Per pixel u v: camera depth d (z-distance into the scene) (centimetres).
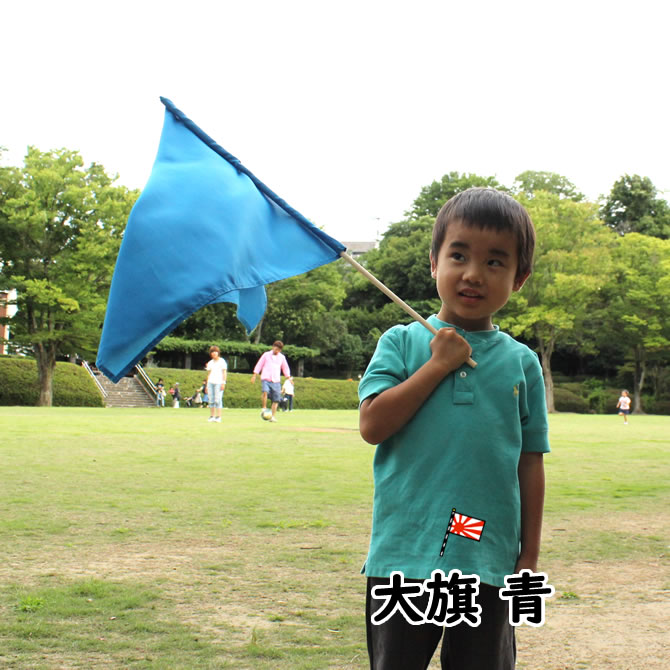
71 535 495
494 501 197
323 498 659
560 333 4728
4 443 1055
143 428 1439
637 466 976
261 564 434
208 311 5388
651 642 324
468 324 211
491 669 194
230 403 4084
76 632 318
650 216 6475
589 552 486
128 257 220
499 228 200
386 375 207
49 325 3206
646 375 5619
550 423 2420
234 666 285
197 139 241
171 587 386
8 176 3038
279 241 238
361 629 329
